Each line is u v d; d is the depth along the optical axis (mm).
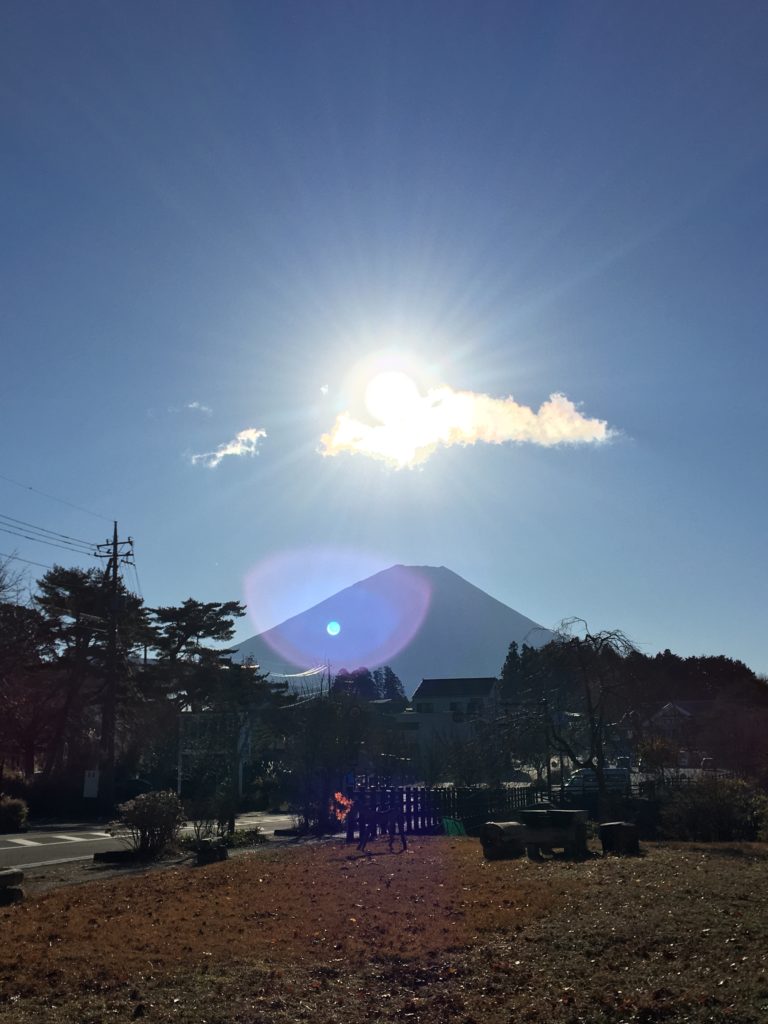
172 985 7961
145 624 59062
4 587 46938
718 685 85500
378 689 147750
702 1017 6926
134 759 53719
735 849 17500
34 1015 7191
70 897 13258
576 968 8367
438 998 7656
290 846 21500
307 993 7758
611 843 17125
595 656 28500
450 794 26312
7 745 50062
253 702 55625
